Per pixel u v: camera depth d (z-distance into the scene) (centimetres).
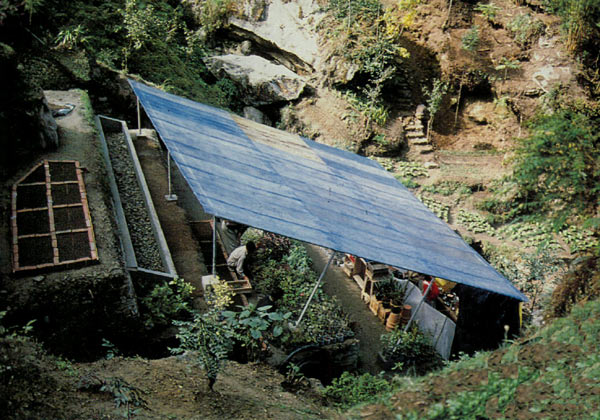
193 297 868
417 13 2012
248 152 985
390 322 1059
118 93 1485
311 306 976
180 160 778
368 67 1842
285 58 2098
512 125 1848
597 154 696
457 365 486
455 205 1659
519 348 473
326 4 2047
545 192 723
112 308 727
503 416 387
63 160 993
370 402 461
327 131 1841
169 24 1978
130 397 490
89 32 1650
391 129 1847
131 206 1072
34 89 984
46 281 696
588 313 507
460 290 932
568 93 1748
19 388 437
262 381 666
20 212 821
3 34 988
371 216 927
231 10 2075
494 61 1891
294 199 826
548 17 1881
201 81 1906
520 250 1468
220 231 1125
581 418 370
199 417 501
